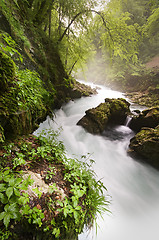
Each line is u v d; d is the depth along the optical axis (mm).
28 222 1346
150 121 5828
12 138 2277
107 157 4852
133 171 4367
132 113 7707
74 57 9273
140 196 3512
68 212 1599
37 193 1566
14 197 1337
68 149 4648
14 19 3539
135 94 14945
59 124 6258
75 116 7957
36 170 2062
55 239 1530
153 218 2971
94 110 6305
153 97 12320
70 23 7230
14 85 2238
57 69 7043
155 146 4211
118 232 2467
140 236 2529
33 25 5316
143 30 7902
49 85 5109
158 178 4234
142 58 19594
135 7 17094
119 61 19922
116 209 2953
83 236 2062
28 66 3877
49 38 6523
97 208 2109
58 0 6016
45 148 2568
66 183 2123
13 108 2189
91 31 7664
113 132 6773
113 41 8336
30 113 2816
